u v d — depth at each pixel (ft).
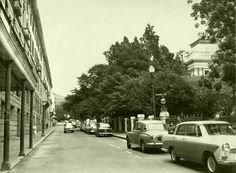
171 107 116.37
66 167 43.65
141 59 180.34
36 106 177.68
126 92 127.75
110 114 136.87
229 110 110.93
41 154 61.98
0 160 50.44
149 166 42.80
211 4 57.98
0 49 37.55
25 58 53.83
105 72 184.03
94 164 45.88
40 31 178.70
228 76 57.11
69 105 236.84
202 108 118.21
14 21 75.87
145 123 63.21
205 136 37.50
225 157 33.01
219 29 59.26
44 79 235.81
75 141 100.73
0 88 71.10
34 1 136.67
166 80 117.91
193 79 124.98
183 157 42.11
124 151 64.34
